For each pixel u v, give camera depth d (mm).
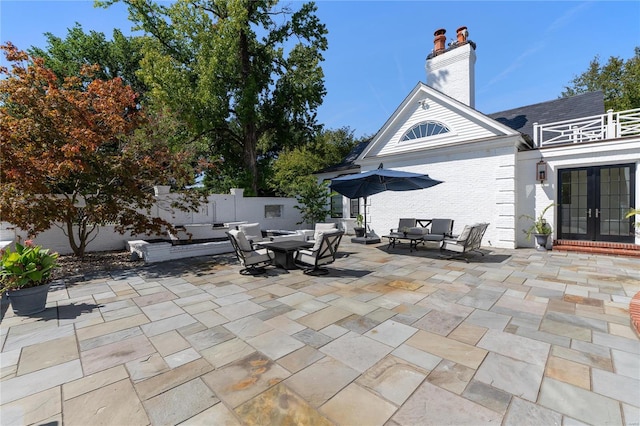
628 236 8859
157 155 8953
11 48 6852
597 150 8898
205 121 15422
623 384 2598
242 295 5301
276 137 20281
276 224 15992
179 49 17047
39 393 2564
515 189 10008
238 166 20516
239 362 3055
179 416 2262
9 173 6215
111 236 10547
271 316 4305
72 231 8852
